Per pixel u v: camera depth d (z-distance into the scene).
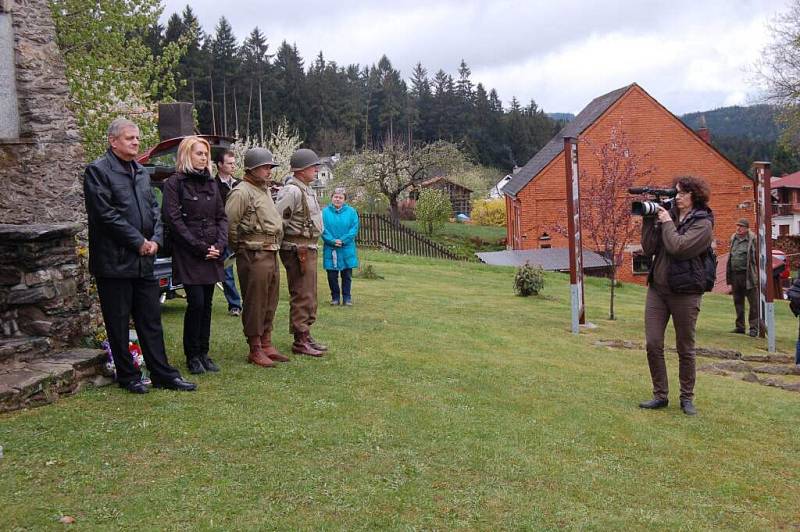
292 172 7.25
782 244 40.53
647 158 35.66
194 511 3.83
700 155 35.84
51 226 5.96
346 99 89.56
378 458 4.73
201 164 6.03
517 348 9.27
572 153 11.43
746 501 4.69
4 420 4.89
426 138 96.88
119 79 13.94
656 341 6.63
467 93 102.25
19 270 5.78
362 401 5.89
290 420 5.26
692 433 6.02
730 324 14.70
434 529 3.86
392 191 47.72
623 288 22.28
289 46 85.81
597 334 11.45
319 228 7.30
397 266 21.33
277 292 6.90
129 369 5.71
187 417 5.15
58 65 6.67
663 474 5.04
